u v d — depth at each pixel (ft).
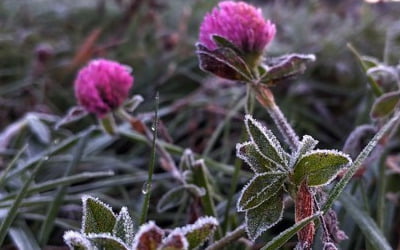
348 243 1.14
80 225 1.25
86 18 2.77
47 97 1.97
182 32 2.32
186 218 1.29
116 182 1.34
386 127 0.91
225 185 1.42
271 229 1.28
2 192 1.28
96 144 1.47
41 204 1.20
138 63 2.17
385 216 1.22
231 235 0.94
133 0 2.37
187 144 1.68
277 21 2.60
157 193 1.41
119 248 0.75
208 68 1.00
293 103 1.79
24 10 2.78
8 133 1.49
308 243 0.85
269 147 0.84
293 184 0.84
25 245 1.13
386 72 1.18
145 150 1.63
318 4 2.88
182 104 1.68
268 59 1.07
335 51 2.17
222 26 1.02
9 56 2.29
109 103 1.17
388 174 1.31
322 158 0.83
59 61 2.29
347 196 1.10
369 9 2.44
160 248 0.71
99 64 1.17
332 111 1.88
